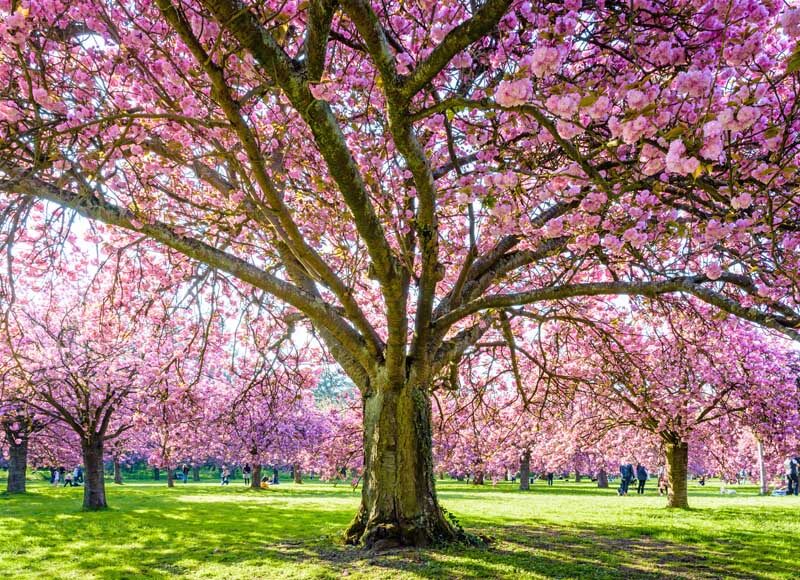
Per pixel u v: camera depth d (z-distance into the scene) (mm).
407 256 6953
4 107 4734
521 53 5359
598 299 11828
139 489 28406
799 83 4719
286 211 5715
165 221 6875
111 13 5570
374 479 8289
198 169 7109
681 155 3361
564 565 7359
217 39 4004
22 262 9211
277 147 7047
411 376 8250
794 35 3113
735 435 17047
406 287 8711
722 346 13609
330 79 4352
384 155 6766
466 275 8281
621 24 5070
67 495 23016
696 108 4117
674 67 4852
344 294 7379
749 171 4656
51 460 27109
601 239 5895
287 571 7203
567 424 16812
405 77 4738
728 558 8133
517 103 3621
